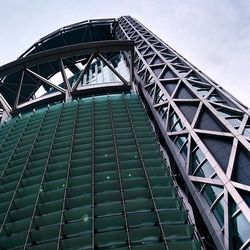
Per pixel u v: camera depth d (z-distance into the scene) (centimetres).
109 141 4016
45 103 6475
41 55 6512
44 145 4194
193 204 3441
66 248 2483
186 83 5003
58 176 3459
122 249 2344
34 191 3278
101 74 9450
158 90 5478
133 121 4594
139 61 7556
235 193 2683
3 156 4234
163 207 2873
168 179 3250
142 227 2616
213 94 4625
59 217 2806
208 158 3262
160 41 8475
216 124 3716
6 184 3494
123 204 2856
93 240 2456
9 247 2623
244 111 3828
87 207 2858
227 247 2494
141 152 3744
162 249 2348
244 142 3108
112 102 5409
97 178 3306
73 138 4184
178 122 4325
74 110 5244
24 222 2805
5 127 5394
